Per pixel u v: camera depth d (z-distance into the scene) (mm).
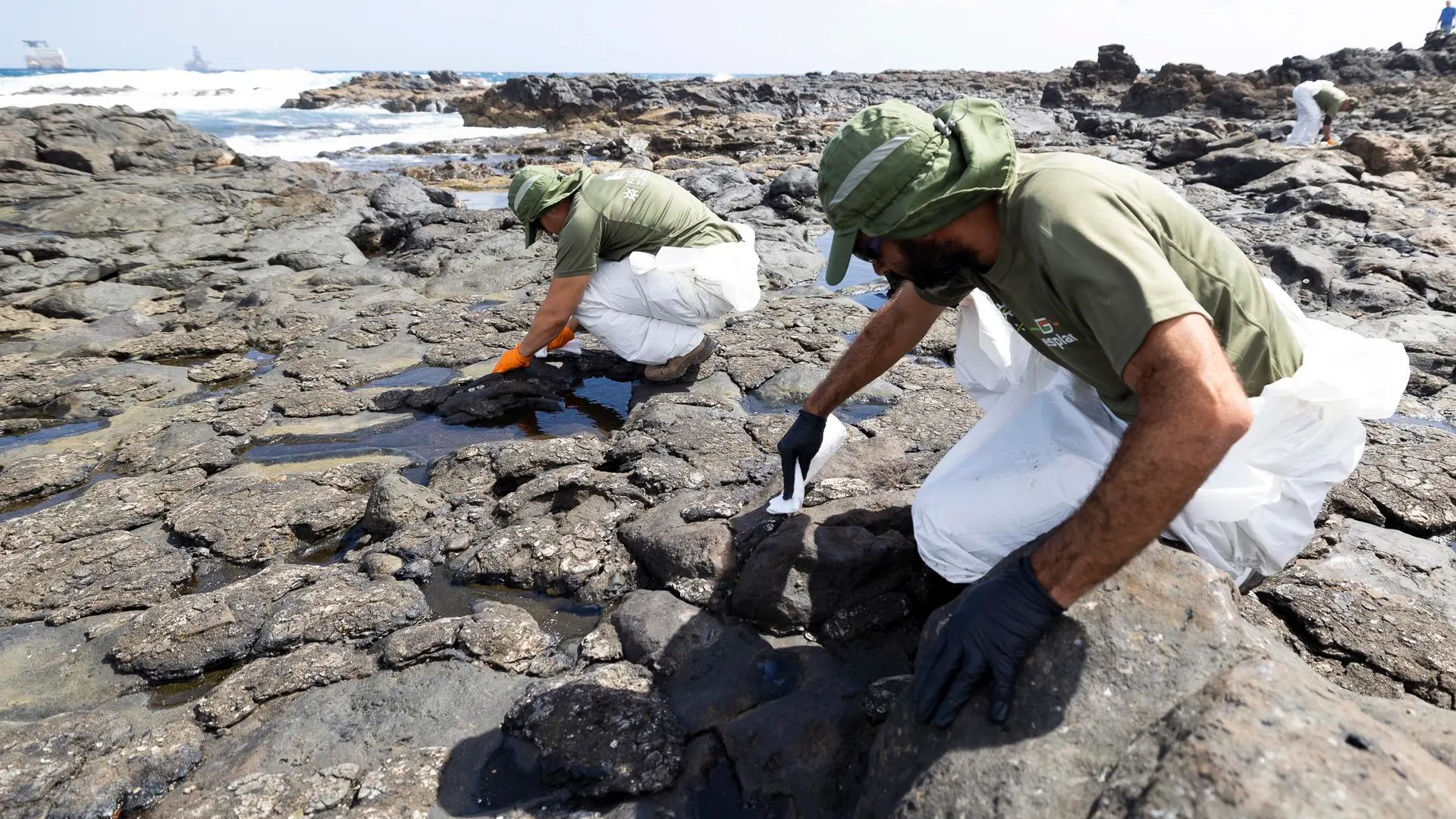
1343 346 1979
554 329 4316
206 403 4312
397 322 5660
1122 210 1510
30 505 3412
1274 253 7043
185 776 1979
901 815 1450
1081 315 1530
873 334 2410
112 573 2791
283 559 2947
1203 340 1337
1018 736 1483
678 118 31297
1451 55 31703
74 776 1956
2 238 7547
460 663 2297
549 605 2609
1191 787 1206
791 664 2203
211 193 9711
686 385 4441
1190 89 30422
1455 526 2881
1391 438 3631
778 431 3688
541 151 21406
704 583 2471
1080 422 2117
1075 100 35906
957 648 1566
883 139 1566
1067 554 1476
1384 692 2096
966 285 1986
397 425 4059
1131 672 1512
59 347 5320
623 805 1815
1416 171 12875
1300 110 16312
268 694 2199
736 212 9992
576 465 3385
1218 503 1884
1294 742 1241
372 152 22656
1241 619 1644
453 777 1910
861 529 2428
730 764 1896
